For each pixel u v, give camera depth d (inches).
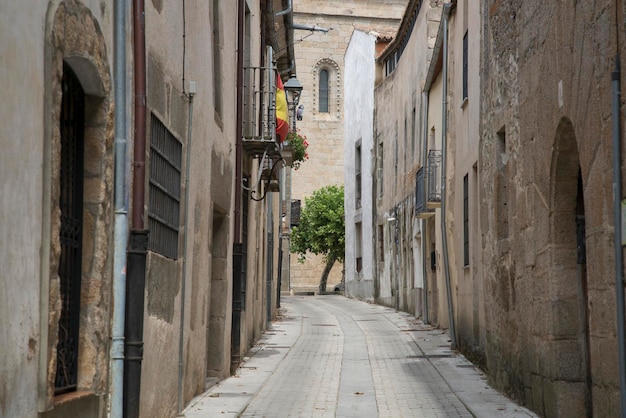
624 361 351.6
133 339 379.9
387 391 634.8
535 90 514.6
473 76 787.4
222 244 704.4
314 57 2903.5
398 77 1576.0
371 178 1905.8
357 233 2091.5
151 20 425.4
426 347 954.1
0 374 243.0
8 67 245.0
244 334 861.8
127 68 382.9
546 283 494.6
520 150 562.6
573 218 482.9
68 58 313.1
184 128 517.7
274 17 1035.3
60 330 331.0
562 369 478.3
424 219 1267.2
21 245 259.6
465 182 874.1
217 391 618.2
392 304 1654.8
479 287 770.8
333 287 2736.2
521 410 539.5
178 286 506.3
